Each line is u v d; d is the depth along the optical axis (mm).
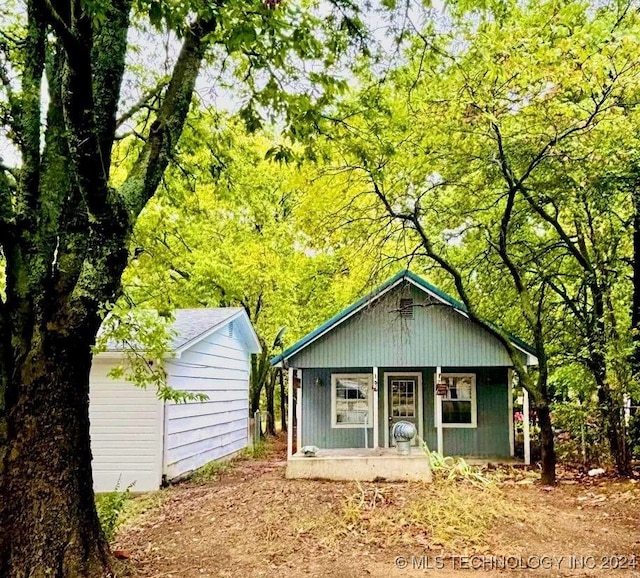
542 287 12500
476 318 12141
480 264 14648
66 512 5406
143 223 10125
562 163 10727
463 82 9375
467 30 7566
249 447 20531
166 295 9500
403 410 16672
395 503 8656
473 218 13445
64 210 5840
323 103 6152
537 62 8656
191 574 6203
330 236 12117
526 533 7555
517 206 13688
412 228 12625
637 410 12055
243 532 7680
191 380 14906
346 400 16859
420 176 11453
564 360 13141
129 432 13070
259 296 22359
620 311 12641
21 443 5320
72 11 4383
